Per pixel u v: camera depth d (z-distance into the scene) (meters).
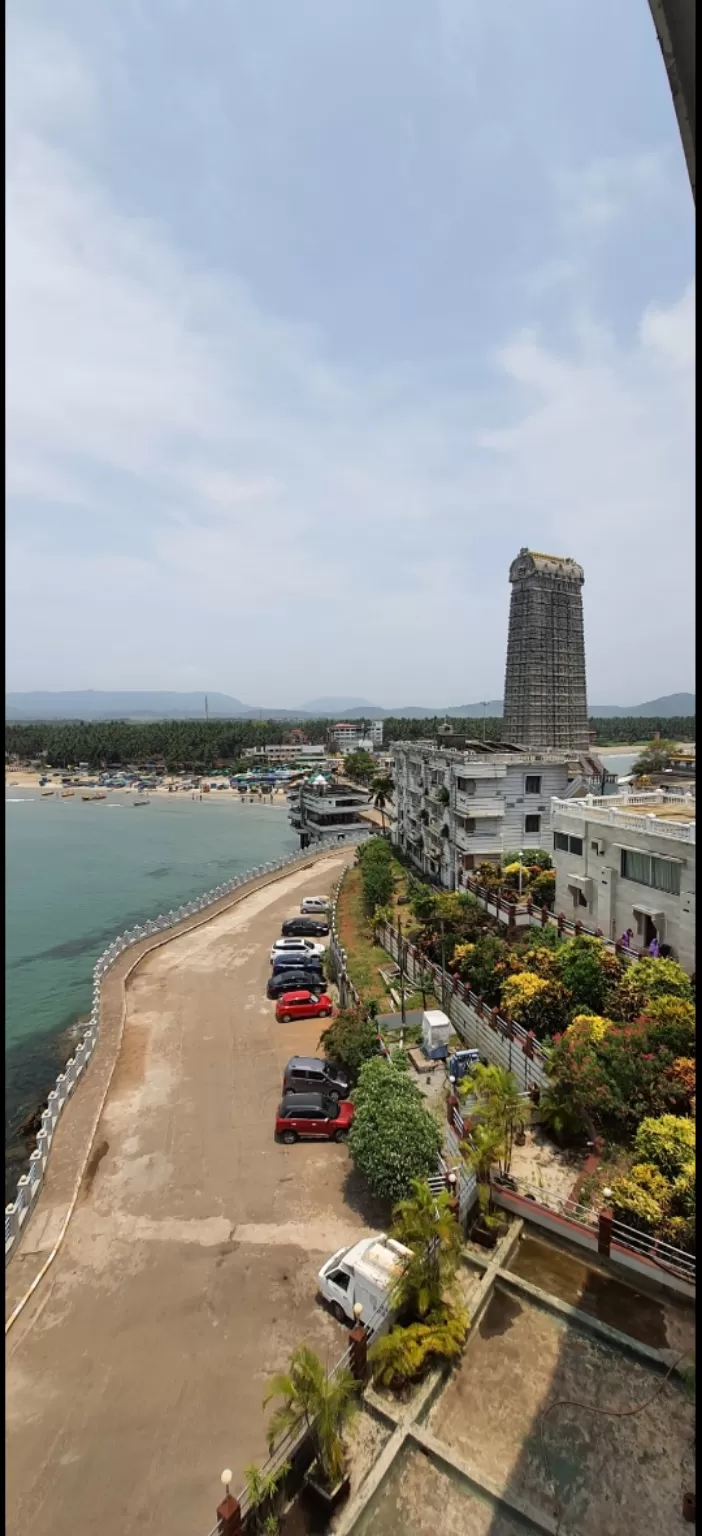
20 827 119.06
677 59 5.57
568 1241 16.81
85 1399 14.56
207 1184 21.44
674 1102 19.17
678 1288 15.02
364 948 42.41
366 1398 13.36
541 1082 22.28
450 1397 13.29
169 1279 17.78
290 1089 25.67
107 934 59.81
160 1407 14.37
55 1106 25.11
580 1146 20.06
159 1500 12.62
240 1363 15.33
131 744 193.88
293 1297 17.09
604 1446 12.23
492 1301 15.31
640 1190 16.36
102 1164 22.53
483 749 53.28
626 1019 23.72
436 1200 15.45
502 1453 12.25
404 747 64.56
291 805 112.06
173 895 73.38
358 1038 25.92
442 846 50.59
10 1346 15.88
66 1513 12.45
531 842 46.06
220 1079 28.03
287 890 60.75
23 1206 20.08
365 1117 19.69
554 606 72.62
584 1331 14.46
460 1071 24.98
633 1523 11.08
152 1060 29.77
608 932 31.41
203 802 150.88
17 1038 39.62
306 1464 12.29
